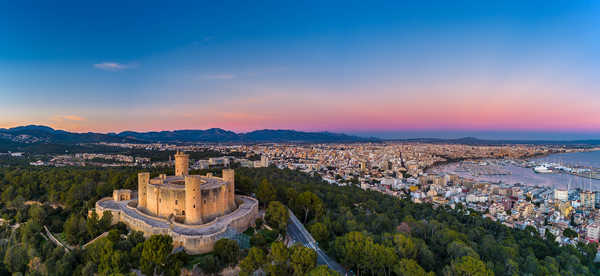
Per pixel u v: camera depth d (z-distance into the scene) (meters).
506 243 145.50
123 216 129.88
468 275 94.94
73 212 156.50
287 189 196.00
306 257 92.88
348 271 112.19
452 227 167.50
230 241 102.62
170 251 96.38
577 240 189.62
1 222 157.12
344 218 166.00
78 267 98.06
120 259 92.94
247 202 157.00
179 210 123.81
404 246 115.38
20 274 103.38
